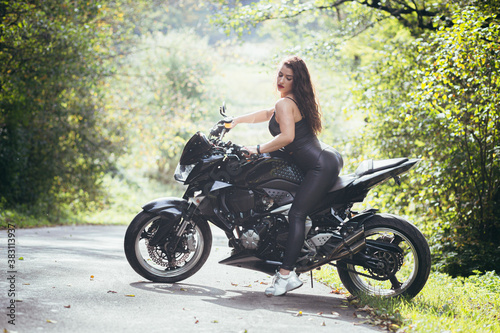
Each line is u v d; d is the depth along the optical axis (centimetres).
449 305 523
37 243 847
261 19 1274
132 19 2214
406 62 1043
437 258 888
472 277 744
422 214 976
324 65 1659
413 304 502
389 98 1060
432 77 832
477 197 888
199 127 2198
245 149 508
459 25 823
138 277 571
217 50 2736
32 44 1408
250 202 517
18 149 1622
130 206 2469
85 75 1612
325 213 520
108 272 588
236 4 1411
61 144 1856
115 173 2039
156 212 530
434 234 907
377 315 458
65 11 1617
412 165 516
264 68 1294
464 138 869
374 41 1441
